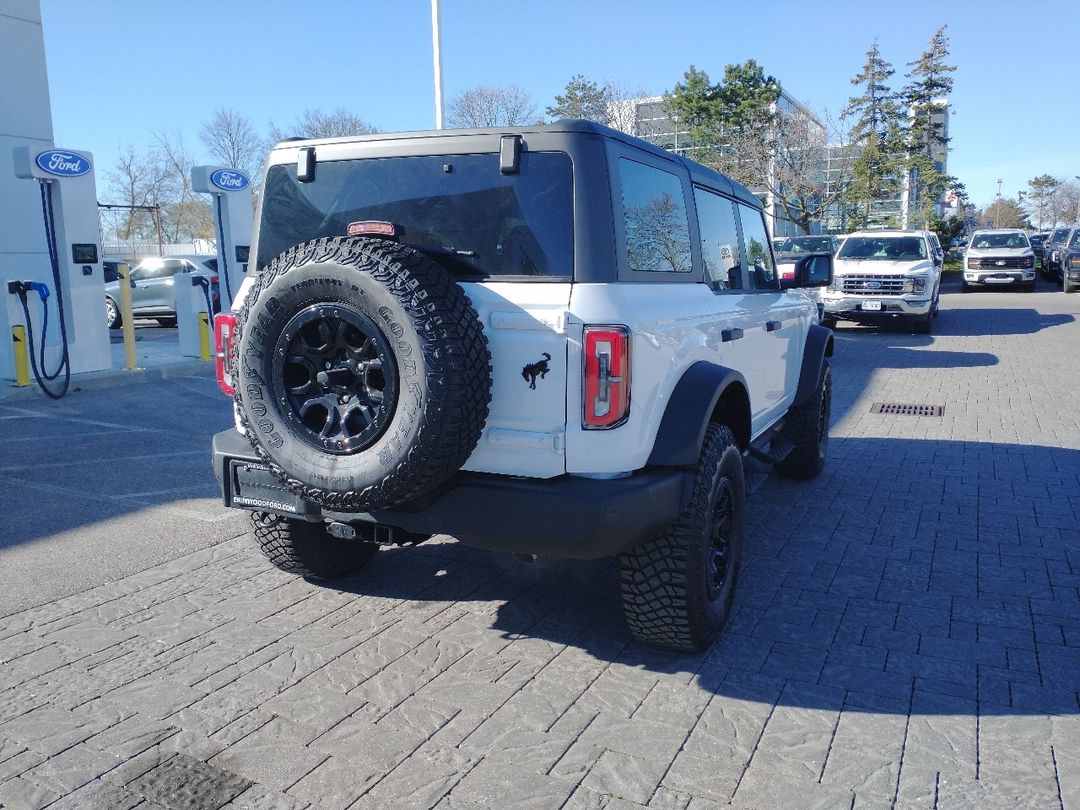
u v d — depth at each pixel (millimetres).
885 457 7523
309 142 3873
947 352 14398
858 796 2830
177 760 3029
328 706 3391
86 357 10836
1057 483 6625
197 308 12312
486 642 3955
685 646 3777
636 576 3611
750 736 3182
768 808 2773
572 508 3150
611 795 2838
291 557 4371
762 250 5590
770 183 38156
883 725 3262
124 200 51969
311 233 3842
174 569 4820
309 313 3102
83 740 3148
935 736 3186
